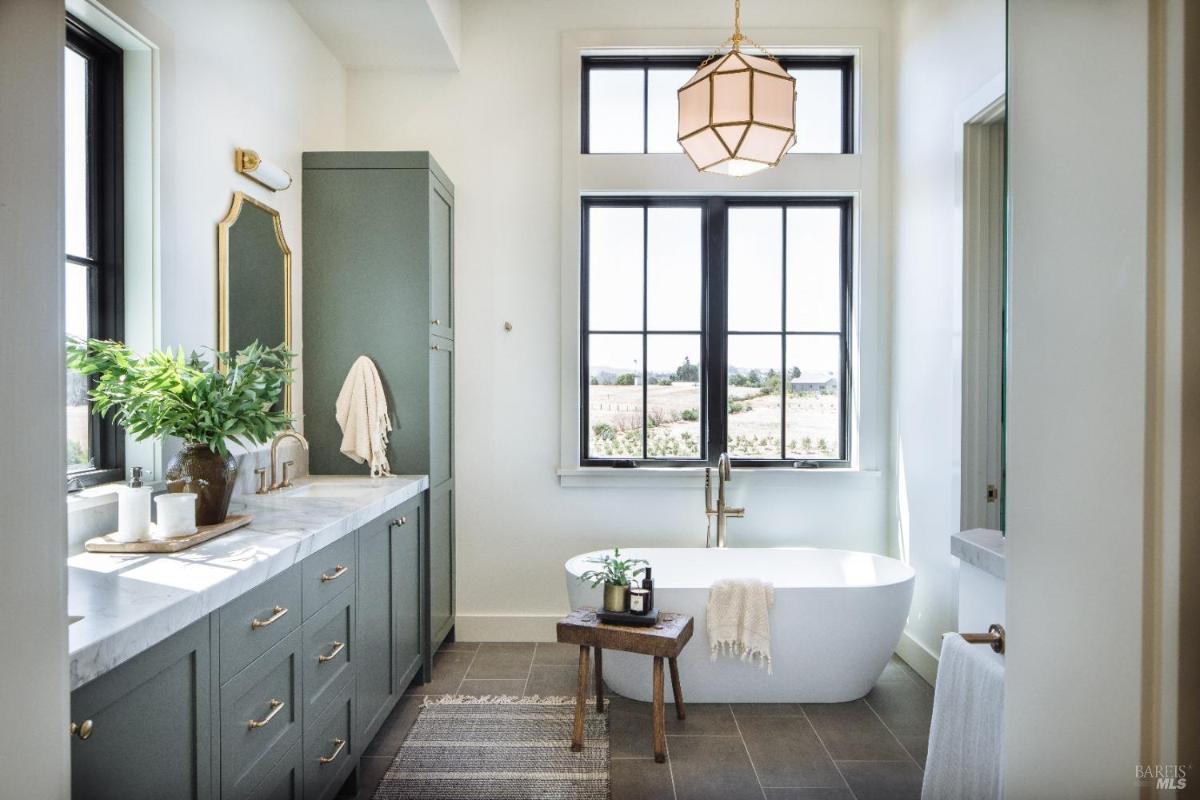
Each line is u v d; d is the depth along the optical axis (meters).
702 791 2.19
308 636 1.84
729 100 2.48
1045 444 0.54
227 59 2.44
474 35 3.56
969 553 1.46
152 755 1.21
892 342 3.49
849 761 2.37
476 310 3.57
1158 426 0.44
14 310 0.49
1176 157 0.43
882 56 3.50
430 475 3.08
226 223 2.40
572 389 3.55
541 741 2.50
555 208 3.57
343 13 3.01
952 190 2.84
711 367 3.62
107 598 1.28
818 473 3.52
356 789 2.17
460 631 3.57
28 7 0.51
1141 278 0.44
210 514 1.85
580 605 2.94
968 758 1.19
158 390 1.82
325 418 3.08
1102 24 0.48
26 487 0.50
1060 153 0.52
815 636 2.76
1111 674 0.47
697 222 3.66
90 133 1.95
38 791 0.51
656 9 3.52
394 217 3.07
